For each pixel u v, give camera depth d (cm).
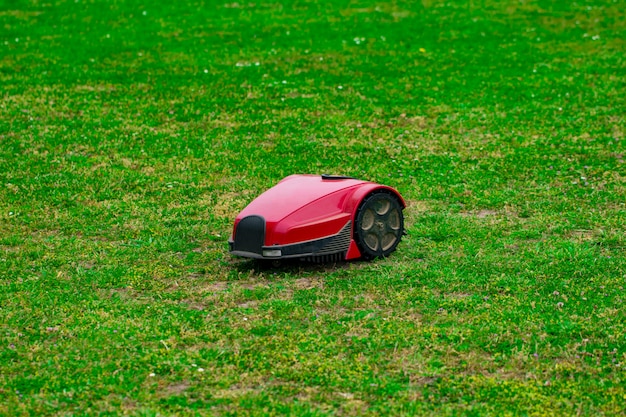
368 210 1145
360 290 1038
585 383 775
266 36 2839
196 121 2045
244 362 834
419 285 1057
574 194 1514
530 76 2384
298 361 837
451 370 811
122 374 811
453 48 2688
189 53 2642
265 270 1132
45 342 898
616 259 1145
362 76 2400
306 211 1095
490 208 1446
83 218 1427
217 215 1432
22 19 3067
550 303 978
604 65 2480
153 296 1041
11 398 765
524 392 760
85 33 2886
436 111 2100
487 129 1966
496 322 922
